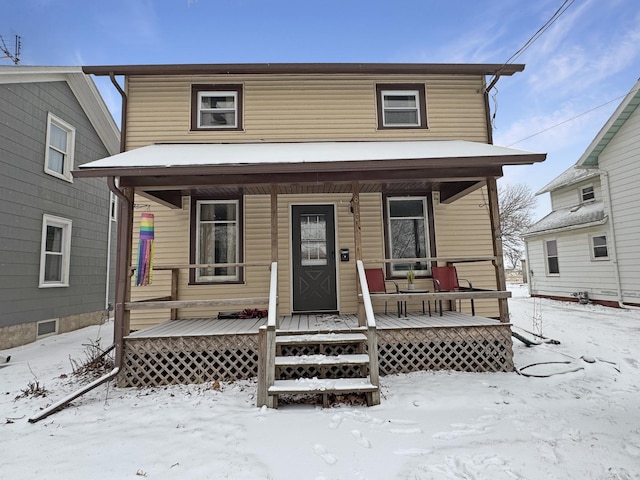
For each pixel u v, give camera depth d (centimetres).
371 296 520
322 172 530
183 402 421
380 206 716
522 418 365
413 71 726
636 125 1099
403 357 511
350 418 364
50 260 921
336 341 467
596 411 385
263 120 719
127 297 507
